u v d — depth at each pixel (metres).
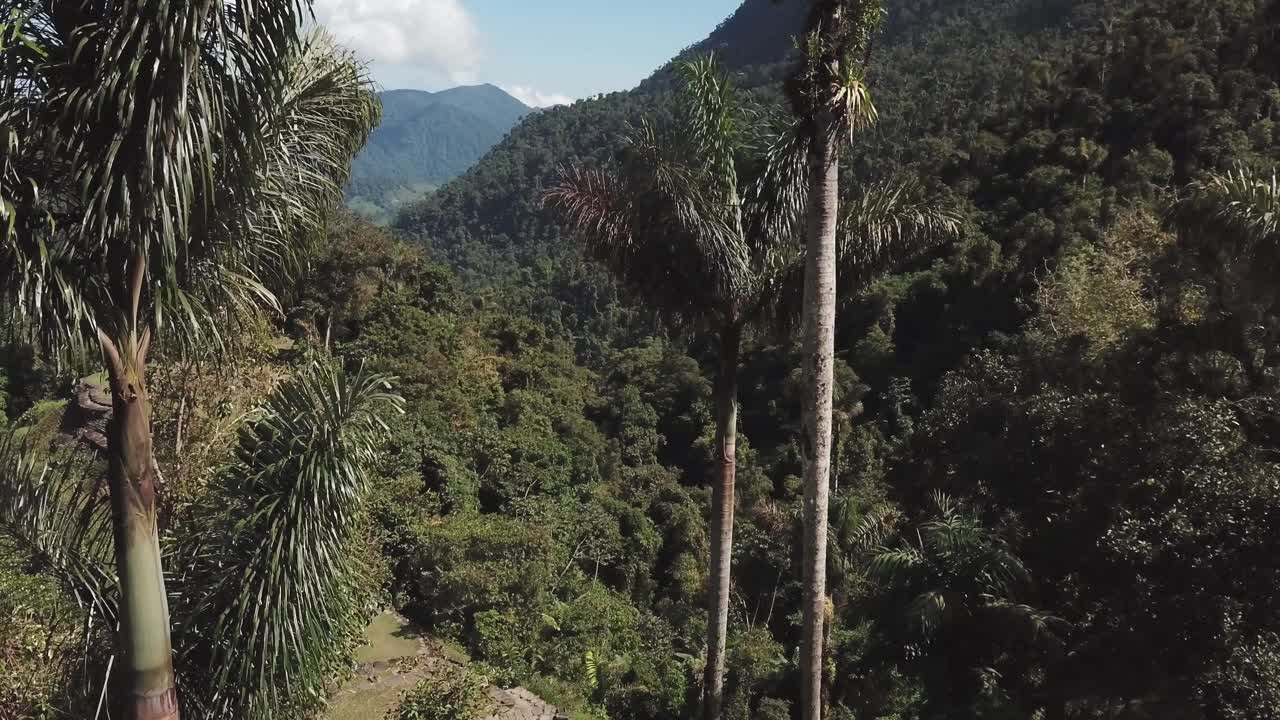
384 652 9.69
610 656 12.57
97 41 2.82
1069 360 9.17
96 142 2.91
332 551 4.20
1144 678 7.36
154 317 3.27
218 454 4.96
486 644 10.61
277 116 3.72
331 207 4.88
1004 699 8.38
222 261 3.72
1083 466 8.30
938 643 9.54
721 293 7.18
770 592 18.34
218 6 2.88
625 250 7.34
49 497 4.10
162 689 3.53
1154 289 8.34
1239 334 6.99
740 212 7.27
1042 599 8.71
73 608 4.19
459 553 11.73
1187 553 6.88
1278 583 6.31
